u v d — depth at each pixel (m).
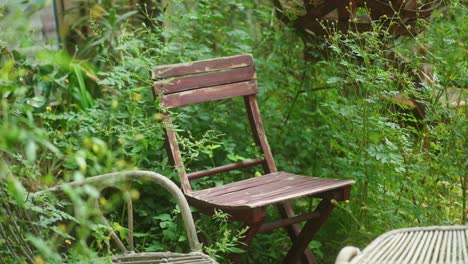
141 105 4.04
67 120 3.85
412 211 3.86
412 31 4.29
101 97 4.55
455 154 3.77
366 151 4.00
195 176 3.80
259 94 4.46
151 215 3.90
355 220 3.91
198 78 3.91
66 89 4.23
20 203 1.78
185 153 3.77
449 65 3.80
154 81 3.76
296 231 3.83
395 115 4.01
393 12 4.17
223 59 4.01
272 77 4.72
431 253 2.19
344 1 4.18
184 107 4.21
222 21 4.87
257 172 4.02
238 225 3.90
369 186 4.06
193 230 2.83
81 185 2.73
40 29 4.57
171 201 3.86
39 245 2.02
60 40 4.79
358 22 4.33
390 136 3.97
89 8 4.77
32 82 3.86
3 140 1.79
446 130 3.79
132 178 2.86
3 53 3.07
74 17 4.85
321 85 4.66
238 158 3.93
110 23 4.49
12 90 2.14
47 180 2.30
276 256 4.19
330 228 4.29
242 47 4.46
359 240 4.05
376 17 4.23
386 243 2.28
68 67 4.02
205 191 3.67
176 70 3.84
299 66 4.72
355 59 4.38
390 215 3.88
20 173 2.45
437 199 3.88
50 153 3.43
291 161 4.62
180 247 3.80
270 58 4.77
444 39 3.86
